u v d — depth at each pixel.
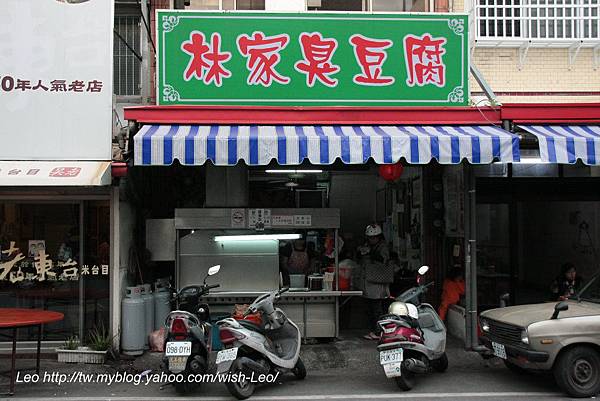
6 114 8.34
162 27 8.86
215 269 7.68
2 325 6.55
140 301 8.60
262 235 9.27
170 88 8.87
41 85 8.38
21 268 8.86
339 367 8.09
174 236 9.41
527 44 10.23
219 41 8.91
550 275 11.01
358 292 9.17
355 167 11.27
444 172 10.45
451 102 9.12
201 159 7.51
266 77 8.95
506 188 10.91
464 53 9.15
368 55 9.05
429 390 6.97
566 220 11.05
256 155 7.54
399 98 9.09
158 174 10.79
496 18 10.27
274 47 8.96
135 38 10.21
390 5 10.59
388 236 13.44
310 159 7.57
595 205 11.11
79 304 8.81
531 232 10.98
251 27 8.95
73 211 8.88
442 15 9.12
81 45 8.42
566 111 8.51
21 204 8.85
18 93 8.36
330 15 9.02
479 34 10.26
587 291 7.87
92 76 8.43
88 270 8.85
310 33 9.00
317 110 8.45
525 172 10.82
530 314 7.12
